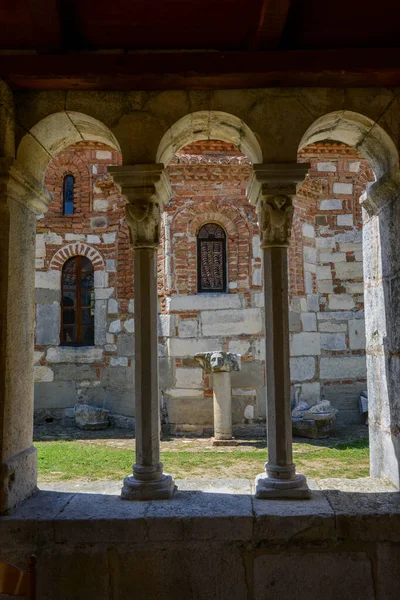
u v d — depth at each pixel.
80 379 11.38
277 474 3.83
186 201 10.48
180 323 10.33
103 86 3.83
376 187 4.19
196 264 10.48
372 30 3.71
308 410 9.84
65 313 11.64
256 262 10.38
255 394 10.17
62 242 11.54
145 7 3.55
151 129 3.88
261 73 3.66
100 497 3.87
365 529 3.47
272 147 3.86
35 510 3.62
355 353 11.39
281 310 3.87
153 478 3.86
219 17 3.64
